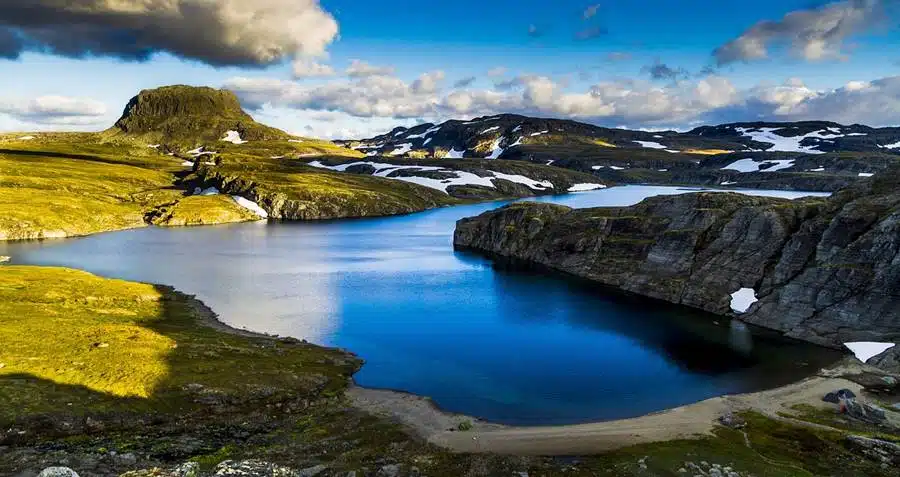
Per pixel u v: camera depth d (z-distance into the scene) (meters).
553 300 127.56
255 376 74.25
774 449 57.00
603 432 62.44
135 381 67.56
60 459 48.06
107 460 48.84
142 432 58.28
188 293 129.75
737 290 116.94
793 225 117.94
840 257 102.25
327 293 133.00
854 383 76.62
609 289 139.25
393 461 53.62
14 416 56.81
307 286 140.50
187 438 57.00
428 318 112.31
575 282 147.50
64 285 117.31
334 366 83.62
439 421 65.56
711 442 58.97
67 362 70.94
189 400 65.69
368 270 162.75
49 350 74.69
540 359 88.94
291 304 122.31
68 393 62.91
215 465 49.38
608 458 55.03
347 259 182.12
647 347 94.69
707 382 78.94
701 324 108.12
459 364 86.62
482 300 127.38
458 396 74.25
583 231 166.62
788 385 76.81
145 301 116.44
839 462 53.62
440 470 51.88
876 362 84.25
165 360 75.75
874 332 90.69
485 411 69.38
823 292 100.62
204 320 106.88
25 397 60.44
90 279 127.88
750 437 60.16
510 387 77.50
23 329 82.75
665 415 67.38
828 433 60.53
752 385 77.50
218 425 61.59
